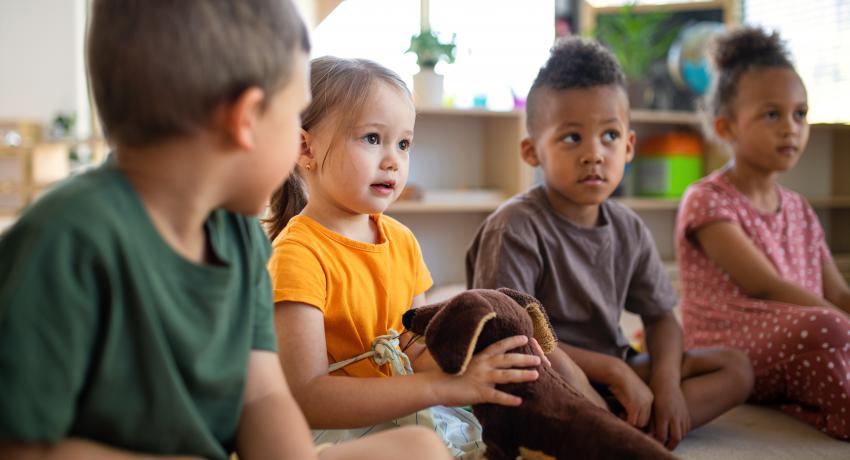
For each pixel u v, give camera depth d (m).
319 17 2.62
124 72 0.51
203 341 0.55
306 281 0.85
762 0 3.67
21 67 5.32
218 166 0.54
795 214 1.65
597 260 1.23
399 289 0.98
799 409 1.29
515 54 3.11
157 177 0.53
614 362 1.15
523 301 0.88
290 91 0.56
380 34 2.99
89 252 0.48
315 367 0.83
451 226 2.70
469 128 2.71
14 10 5.29
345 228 0.95
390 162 0.91
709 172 2.93
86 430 0.51
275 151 0.56
